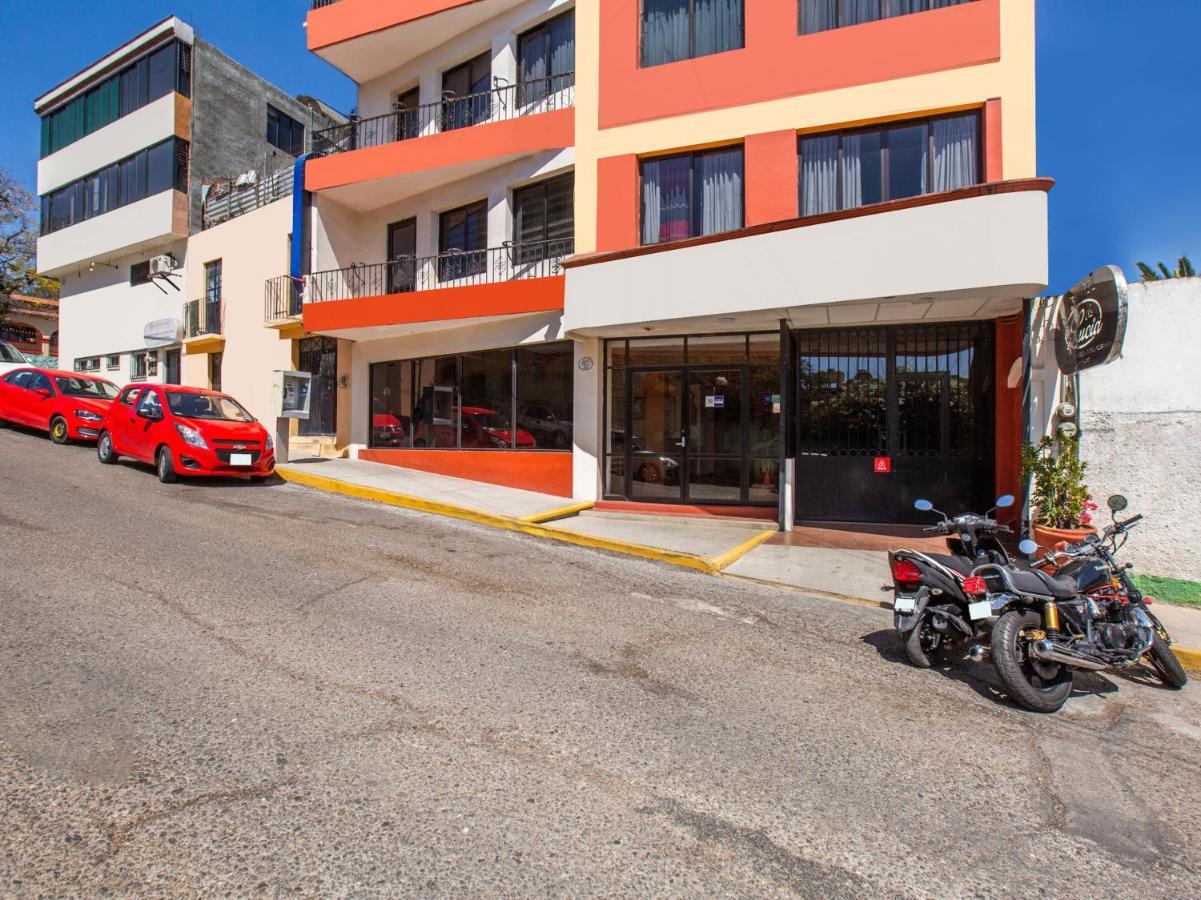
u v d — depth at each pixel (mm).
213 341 18953
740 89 10609
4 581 5348
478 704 3793
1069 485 7469
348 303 13711
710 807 2945
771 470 11102
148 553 6488
